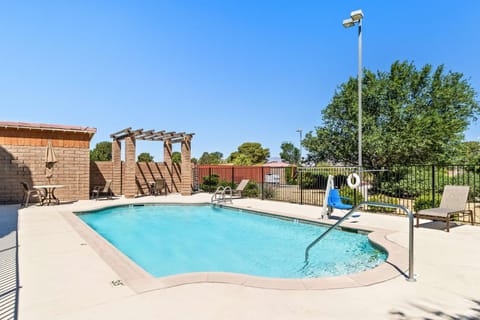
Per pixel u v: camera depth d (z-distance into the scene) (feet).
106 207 38.70
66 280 12.44
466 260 15.35
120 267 14.20
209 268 19.15
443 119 58.54
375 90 60.59
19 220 27.55
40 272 13.50
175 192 61.57
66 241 19.56
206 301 10.36
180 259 21.04
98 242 19.26
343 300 10.59
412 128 55.57
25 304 10.12
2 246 18.28
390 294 11.14
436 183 42.16
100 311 9.57
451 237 20.47
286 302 10.37
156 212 40.09
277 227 30.50
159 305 10.02
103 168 53.62
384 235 21.21
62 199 44.24
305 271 18.13
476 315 9.45
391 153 56.54
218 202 43.50
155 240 26.35
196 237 27.25
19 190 41.39
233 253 22.27
